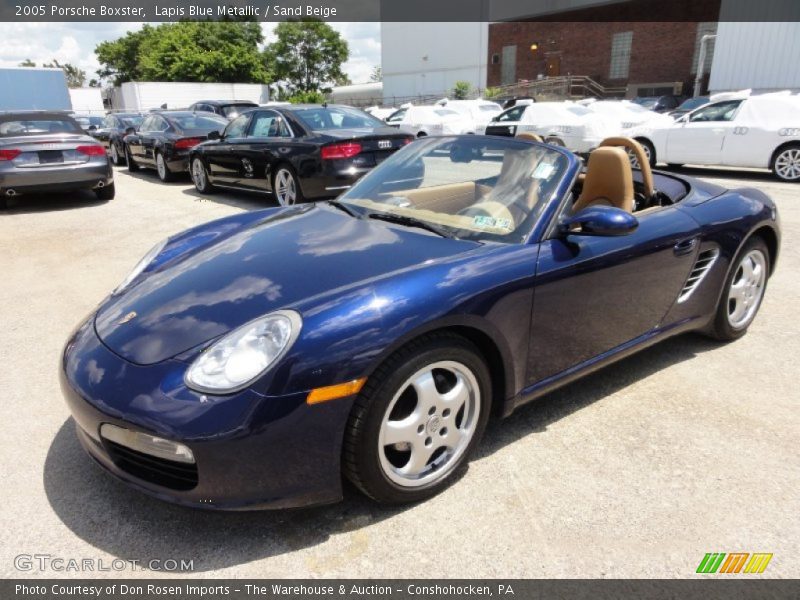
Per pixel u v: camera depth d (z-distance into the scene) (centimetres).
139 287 245
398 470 210
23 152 788
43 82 2758
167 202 862
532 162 275
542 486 229
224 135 850
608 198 295
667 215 295
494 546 199
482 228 251
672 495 223
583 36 3572
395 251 234
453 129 1678
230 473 182
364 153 688
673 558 194
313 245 248
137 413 183
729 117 1083
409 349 199
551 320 243
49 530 207
